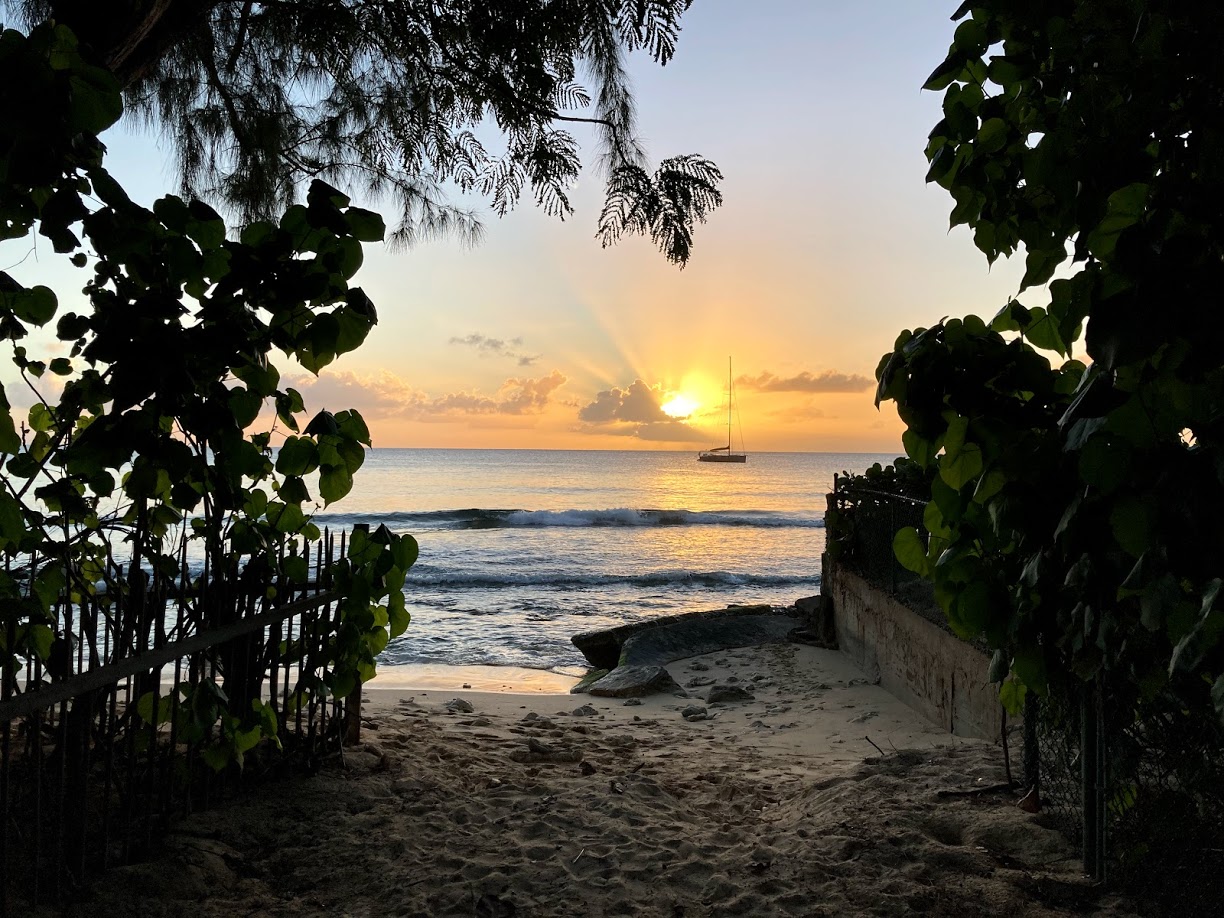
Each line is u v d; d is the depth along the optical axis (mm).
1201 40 2088
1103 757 3426
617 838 4113
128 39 3971
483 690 11227
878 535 9945
